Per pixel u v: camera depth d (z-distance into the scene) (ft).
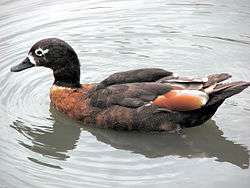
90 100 35.45
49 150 33.50
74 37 45.37
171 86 33.86
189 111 33.63
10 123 35.81
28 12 48.80
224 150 33.35
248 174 30.96
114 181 30.35
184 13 48.37
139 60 42.37
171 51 43.34
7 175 30.89
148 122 34.14
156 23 47.09
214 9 48.67
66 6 49.85
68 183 30.25
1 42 44.68
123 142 34.42
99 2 50.49
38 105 37.81
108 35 45.65
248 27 45.83
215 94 32.99
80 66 40.40
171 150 33.71
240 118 35.60
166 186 29.86
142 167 31.81
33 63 37.58
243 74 39.91
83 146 33.99
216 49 43.29
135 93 34.22
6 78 40.40
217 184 29.99
